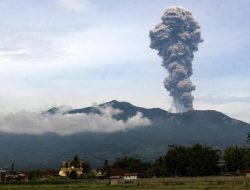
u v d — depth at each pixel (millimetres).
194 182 111500
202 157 175250
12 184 133875
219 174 173375
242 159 179750
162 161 191625
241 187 91000
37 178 186625
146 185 110375
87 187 108000
